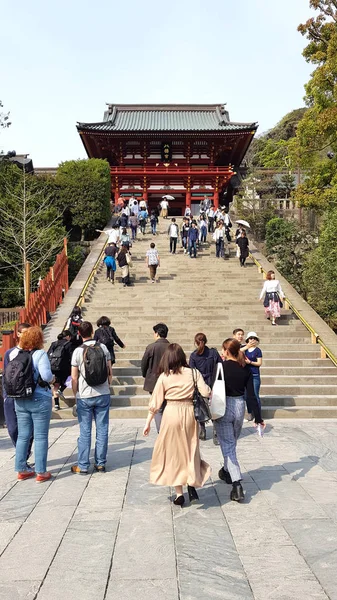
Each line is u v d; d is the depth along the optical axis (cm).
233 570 385
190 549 421
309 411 986
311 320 1440
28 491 571
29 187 2539
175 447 516
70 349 998
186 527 467
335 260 1673
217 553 413
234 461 542
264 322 1426
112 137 3997
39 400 603
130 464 671
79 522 481
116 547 426
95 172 2873
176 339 1322
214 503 529
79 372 643
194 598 345
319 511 504
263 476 617
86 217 2802
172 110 4609
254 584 364
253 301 1603
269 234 2984
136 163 4241
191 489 531
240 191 3869
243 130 3906
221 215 2709
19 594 352
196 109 4622
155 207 4397
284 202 3500
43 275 2252
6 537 449
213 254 2252
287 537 444
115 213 3428
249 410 655
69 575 379
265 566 391
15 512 508
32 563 399
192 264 2075
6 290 2228
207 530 459
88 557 408
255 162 6394
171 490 573
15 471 652
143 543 433
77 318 1052
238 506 518
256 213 3297
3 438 861
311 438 811
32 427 620
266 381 1109
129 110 4581
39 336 620
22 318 1194
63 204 2777
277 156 5966
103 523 478
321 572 381
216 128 4016
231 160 4706
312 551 416
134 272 1973
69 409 988
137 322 1427
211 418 540
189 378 528
